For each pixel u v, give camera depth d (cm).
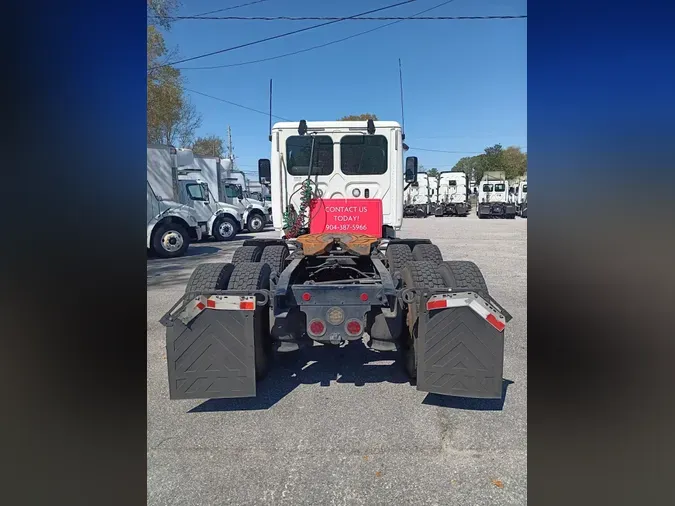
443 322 339
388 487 268
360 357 477
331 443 314
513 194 3456
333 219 556
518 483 269
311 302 357
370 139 600
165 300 752
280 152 603
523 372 423
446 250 1346
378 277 462
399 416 349
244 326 343
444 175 3588
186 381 341
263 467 289
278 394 391
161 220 1302
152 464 292
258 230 2270
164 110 2294
